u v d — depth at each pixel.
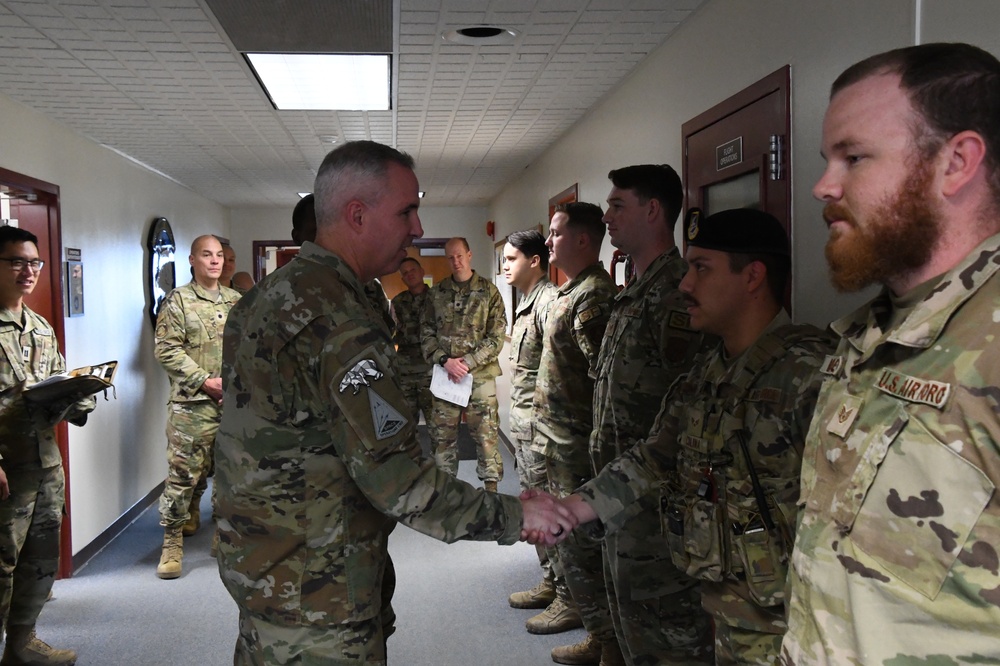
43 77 3.27
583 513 1.65
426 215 9.79
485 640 3.00
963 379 0.76
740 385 1.42
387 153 1.56
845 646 0.85
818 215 1.99
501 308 5.04
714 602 1.44
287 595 1.41
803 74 2.04
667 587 1.89
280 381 1.40
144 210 5.73
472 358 4.87
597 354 2.59
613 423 2.16
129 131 4.42
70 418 2.98
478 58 3.21
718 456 1.43
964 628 0.74
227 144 5.01
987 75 0.79
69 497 3.91
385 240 1.56
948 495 0.75
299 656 1.41
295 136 4.83
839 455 0.90
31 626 2.84
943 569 0.75
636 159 3.46
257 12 2.57
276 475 1.41
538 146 5.44
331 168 1.54
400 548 4.18
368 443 1.36
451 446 5.09
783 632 1.33
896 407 0.83
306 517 1.41
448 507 1.44
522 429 3.39
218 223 8.73
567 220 2.82
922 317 0.81
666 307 2.02
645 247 2.26
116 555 4.26
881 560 0.81
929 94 0.80
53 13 2.54
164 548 3.93
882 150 0.83
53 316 3.95
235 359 1.48
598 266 2.82
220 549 1.49
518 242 3.66
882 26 1.69
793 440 1.32
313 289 1.43
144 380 5.44
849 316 0.98
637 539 1.89
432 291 5.06
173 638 3.11
